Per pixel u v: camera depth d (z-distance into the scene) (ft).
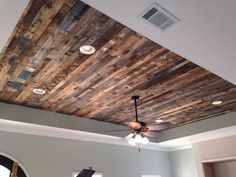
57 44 8.46
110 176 17.33
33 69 9.97
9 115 13.07
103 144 17.88
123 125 18.22
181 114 16.49
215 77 11.30
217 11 5.91
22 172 13.57
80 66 9.95
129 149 19.43
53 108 14.39
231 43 7.13
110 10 5.90
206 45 7.23
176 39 6.98
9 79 10.69
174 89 12.54
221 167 18.84
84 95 12.79
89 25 7.64
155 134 13.94
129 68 10.32
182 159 21.25
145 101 14.02
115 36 8.20
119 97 13.26
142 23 6.34
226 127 16.24
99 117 16.40
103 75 10.79
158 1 5.63
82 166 16.10
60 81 11.12
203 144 19.16
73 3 6.74
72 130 15.46
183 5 5.74
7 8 5.64
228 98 13.89
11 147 13.57
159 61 9.84
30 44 8.36
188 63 10.02
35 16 7.14
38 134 14.85
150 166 20.31
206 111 16.02
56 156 15.14
